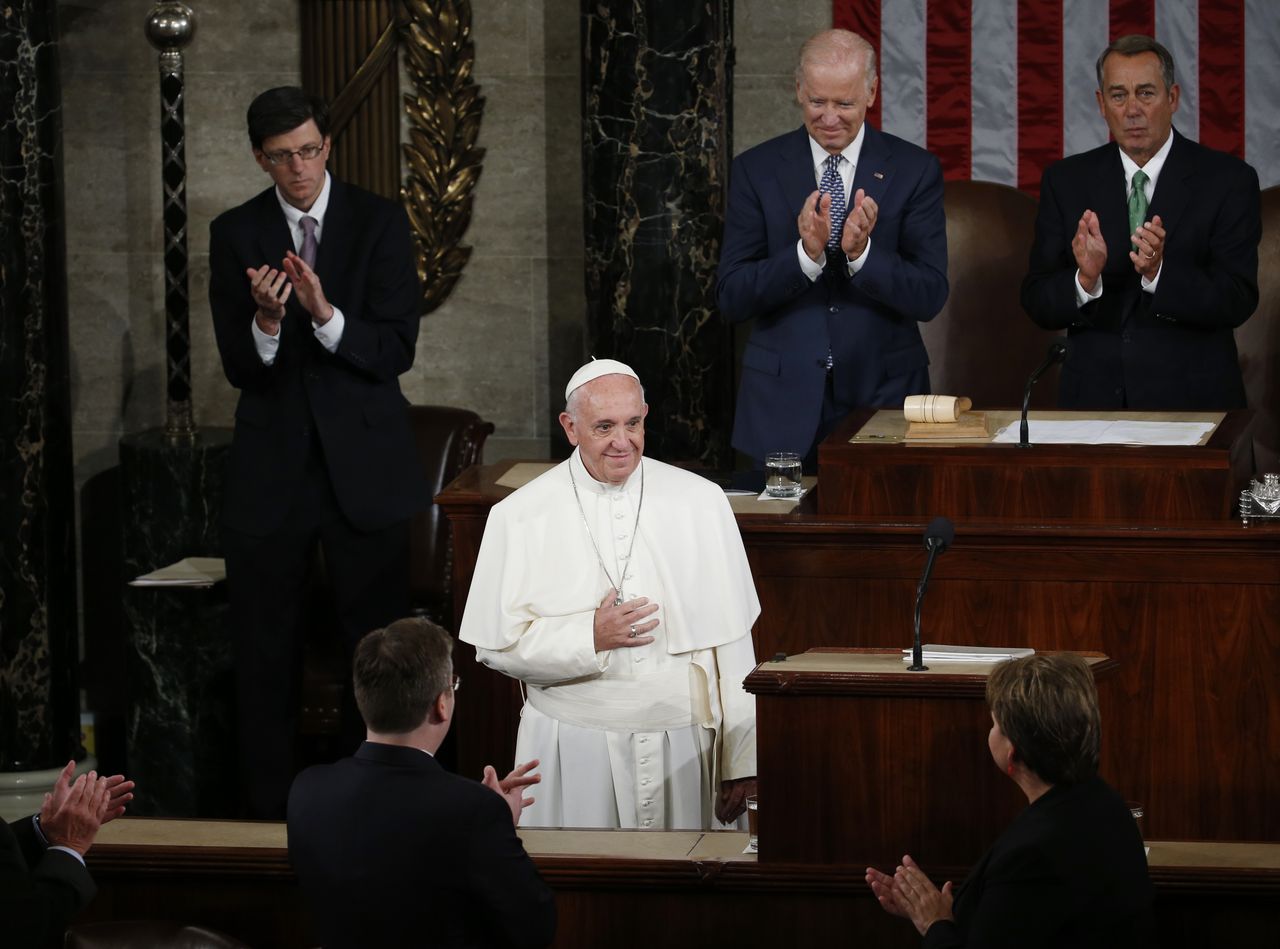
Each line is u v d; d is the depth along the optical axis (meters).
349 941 11.93
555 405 30.97
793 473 20.41
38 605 27.02
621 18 26.97
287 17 30.41
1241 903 13.88
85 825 13.42
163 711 25.97
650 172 27.19
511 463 22.53
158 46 27.25
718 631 17.19
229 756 26.02
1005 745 12.16
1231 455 18.36
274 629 22.77
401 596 22.67
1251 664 18.03
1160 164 22.88
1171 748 18.34
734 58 28.92
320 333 21.67
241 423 22.62
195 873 14.78
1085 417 20.50
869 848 14.15
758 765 14.24
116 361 31.17
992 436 19.38
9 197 26.14
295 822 12.25
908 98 29.42
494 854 11.88
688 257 27.30
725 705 17.08
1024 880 11.69
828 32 21.52
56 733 27.52
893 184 21.97
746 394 22.72
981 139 29.30
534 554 17.56
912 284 21.47
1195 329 22.50
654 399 27.66
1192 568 18.03
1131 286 22.75
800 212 22.16
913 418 19.38
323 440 22.20
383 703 12.14
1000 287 27.98
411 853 11.82
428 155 30.47
